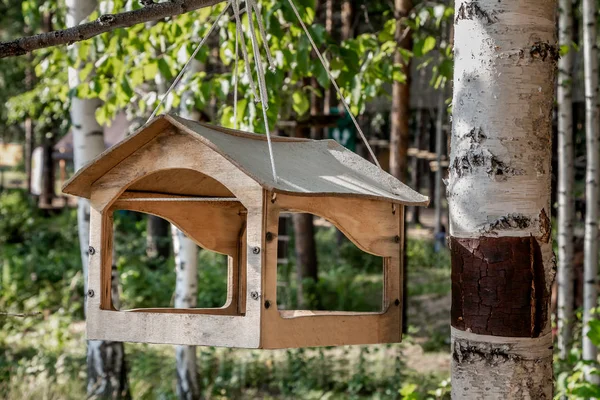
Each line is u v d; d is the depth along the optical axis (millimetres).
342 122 21984
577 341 11078
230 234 4906
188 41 7344
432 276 22641
